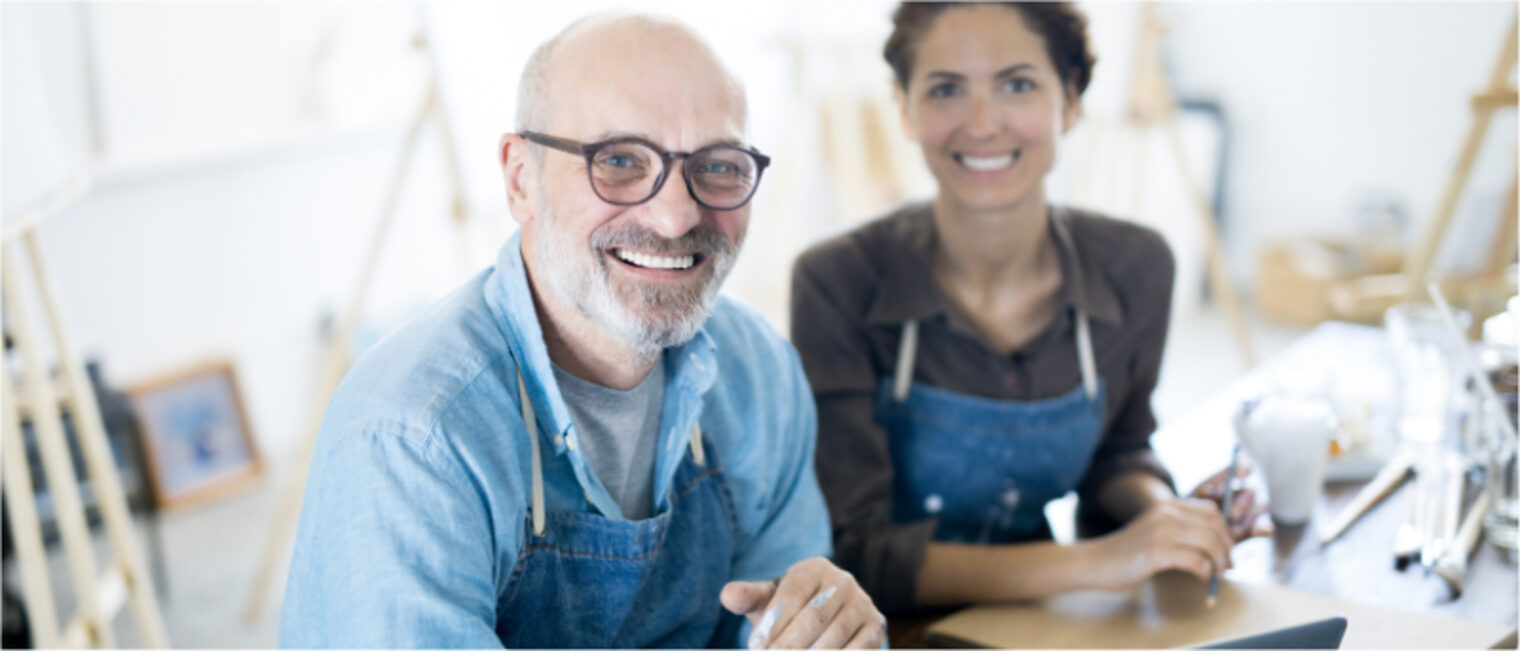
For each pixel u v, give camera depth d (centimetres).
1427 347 152
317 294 353
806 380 119
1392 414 157
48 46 279
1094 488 143
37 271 173
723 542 108
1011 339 137
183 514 311
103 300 299
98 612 170
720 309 110
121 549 185
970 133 126
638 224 86
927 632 114
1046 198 135
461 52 226
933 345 134
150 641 189
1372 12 388
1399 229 392
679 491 104
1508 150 358
